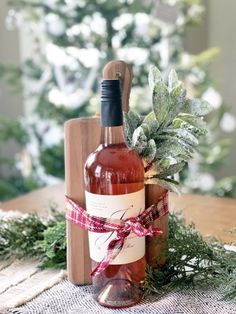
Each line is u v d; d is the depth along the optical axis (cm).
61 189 99
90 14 161
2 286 51
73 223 51
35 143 177
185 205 83
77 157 52
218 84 185
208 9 202
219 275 48
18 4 169
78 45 165
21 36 210
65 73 170
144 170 49
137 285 48
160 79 49
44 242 57
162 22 165
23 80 182
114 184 46
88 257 52
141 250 48
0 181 188
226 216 77
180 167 50
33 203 88
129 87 53
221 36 203
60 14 163
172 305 46
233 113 205
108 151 47
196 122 48
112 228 46
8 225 61
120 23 161
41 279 53
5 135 178
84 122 52
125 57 161
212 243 54
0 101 220
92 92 167
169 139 48
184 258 50
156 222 50
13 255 59
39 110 176
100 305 47
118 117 47
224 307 45
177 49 169
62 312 46
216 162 168
